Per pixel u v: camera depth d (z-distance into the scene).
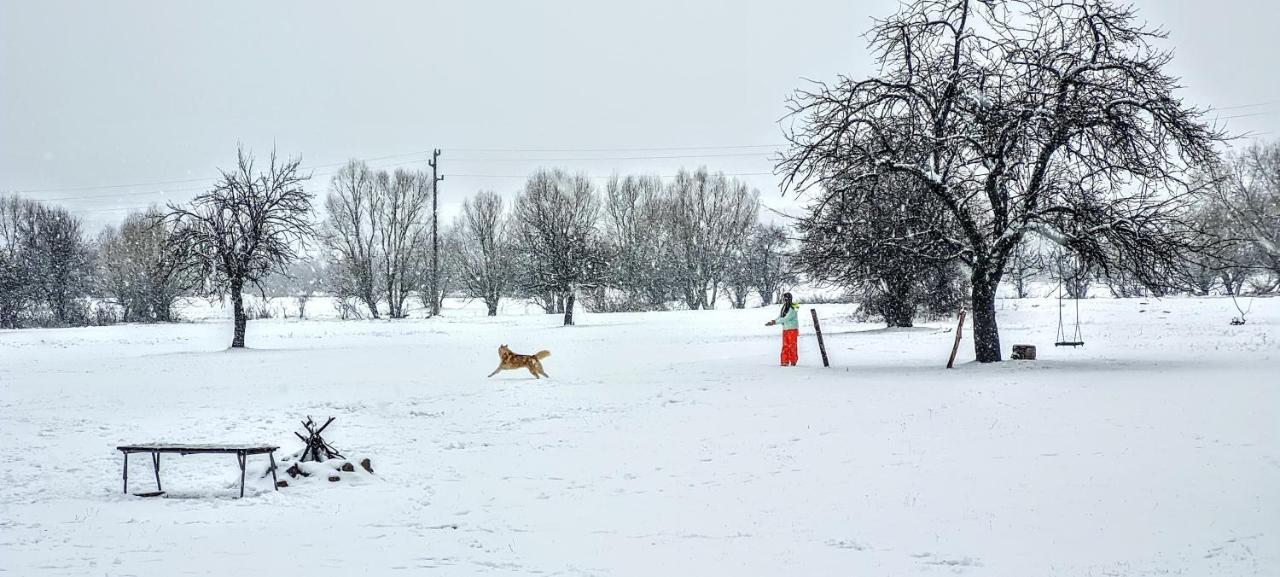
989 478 10.28
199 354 35.84
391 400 18.95
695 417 15.88
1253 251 56.19
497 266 73.19
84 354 36.62
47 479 11.38
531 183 75.56
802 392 18.30
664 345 35.88
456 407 17.95
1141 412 13.73
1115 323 40.03
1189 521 8.12
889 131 22.08
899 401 16.44
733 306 82.94
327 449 11.97
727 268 80.62
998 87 21.86
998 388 17.42
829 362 25.20
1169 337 30.72
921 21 22.45
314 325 58.47
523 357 23.47
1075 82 21.05
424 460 12.80
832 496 9.91
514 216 76.19
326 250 71.00
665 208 80.44
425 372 26.36
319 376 25.34
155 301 64.12
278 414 17.03
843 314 54.50
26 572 6.98
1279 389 15.30
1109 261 21.48
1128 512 8.56
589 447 13.55
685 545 8.09
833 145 22.22
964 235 22.89
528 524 9.06
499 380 23.02
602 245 61.09
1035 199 21.80
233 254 39.84
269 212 40.94
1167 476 9.80
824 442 13.03
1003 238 21.83
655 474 11.52
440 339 44.28
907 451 12.06
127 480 10.97
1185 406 13.99
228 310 76.56
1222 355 22.56
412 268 73.69
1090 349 26.45
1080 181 21.44
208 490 10.66
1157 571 6.75
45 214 67.00
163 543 8.20
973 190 22.19
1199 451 10.87
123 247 65.69
